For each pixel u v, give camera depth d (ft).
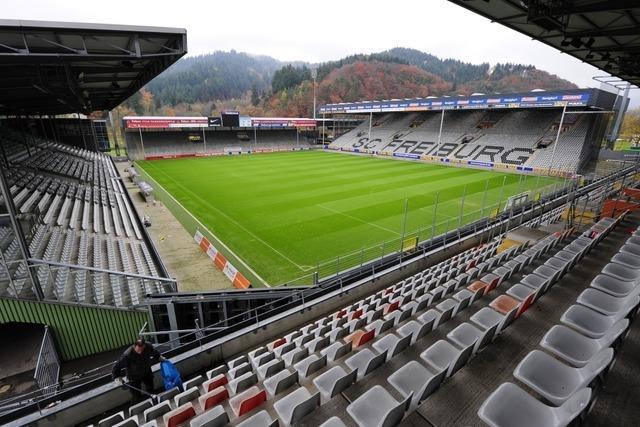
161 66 36.37
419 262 40.55
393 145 176.04
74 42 27.89
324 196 85.10
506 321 17.47
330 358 19.27
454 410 13.66
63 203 53.98
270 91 417.28
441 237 47.01
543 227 46.24
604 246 30.60
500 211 58.44
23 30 22.98
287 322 29.81
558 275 22.82
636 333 16.56
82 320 29.07
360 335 21.80
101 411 21.43
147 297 30.09
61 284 30.45
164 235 58.59
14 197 45.75
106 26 24.71
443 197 82.89
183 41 27.81
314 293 32.73
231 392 19.13
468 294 24.13
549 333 14.74
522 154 129.80
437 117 183.21
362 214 69.62
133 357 19.93
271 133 213.87
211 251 49.55
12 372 27.27
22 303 27.09
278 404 15.07
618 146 192.54
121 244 44.91
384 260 40.19
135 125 155.74
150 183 102.94
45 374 25.12
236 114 179.83
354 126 240.53
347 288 33.83
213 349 25.98
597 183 63.62
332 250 52.24
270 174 118.11
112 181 91.91
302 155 177.88
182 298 30.32
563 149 122.52
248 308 32.40
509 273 26.84
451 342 18.92
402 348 18.12
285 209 74.08
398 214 69.31
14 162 60.95
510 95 128.06
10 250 32.32
